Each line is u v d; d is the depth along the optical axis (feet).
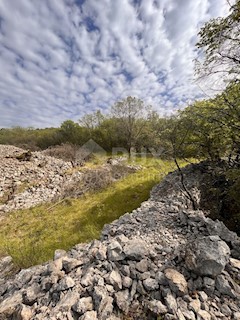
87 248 10.91
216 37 14.49
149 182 31.04
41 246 16.97
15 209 26.45
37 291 7.54
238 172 15.85
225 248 7.80
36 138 87.04
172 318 5.82
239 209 17.12
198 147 20.74
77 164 45.47
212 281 7.02
